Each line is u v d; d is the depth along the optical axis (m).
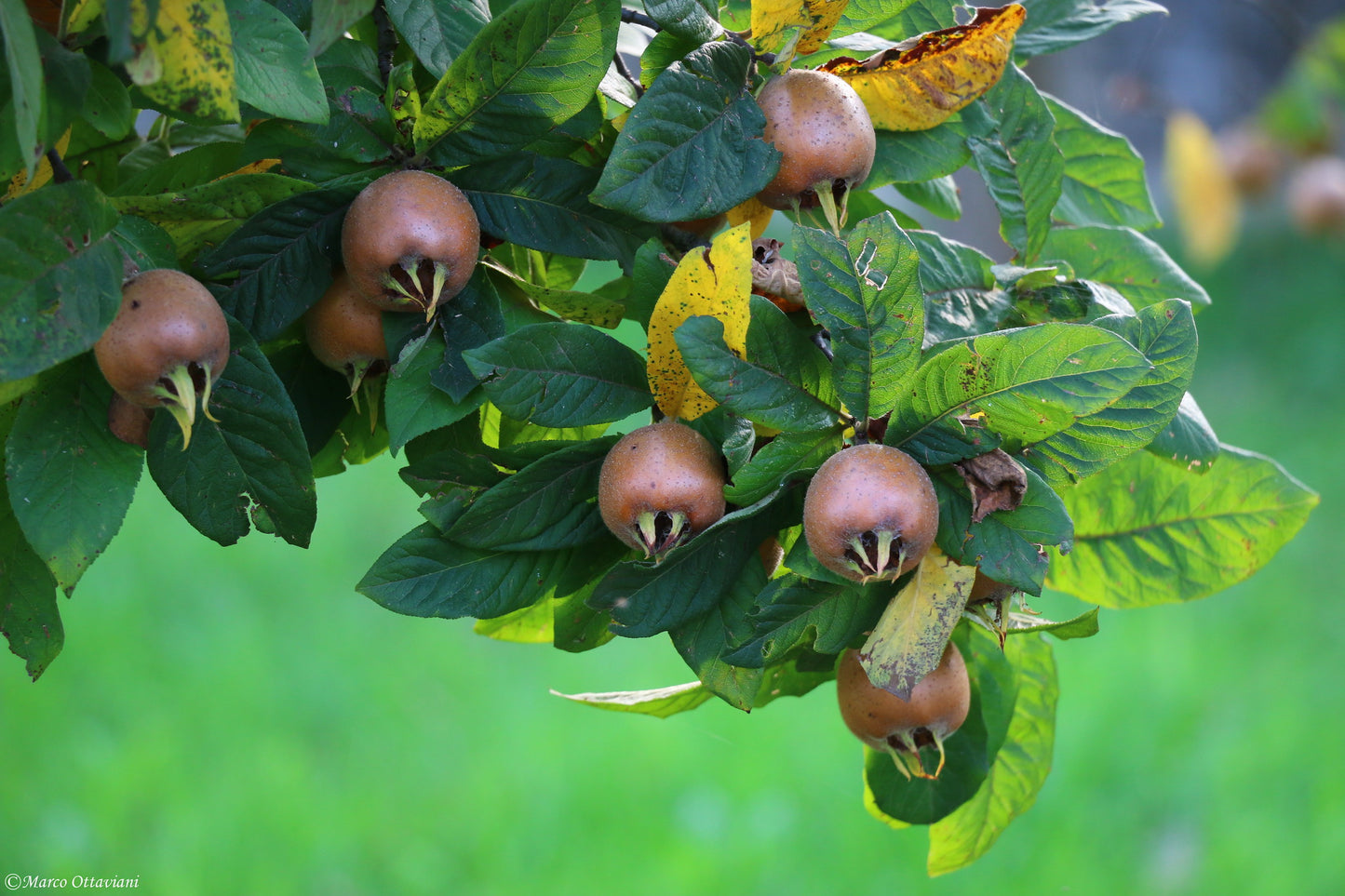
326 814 3.14
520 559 1.30
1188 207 2.68
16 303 1.21
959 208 1.40
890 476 1.24
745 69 1.28
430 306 1.26
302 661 3.82
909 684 1.25
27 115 1.20
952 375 1.24
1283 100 3.18
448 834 3.11
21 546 1.29
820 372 1.26
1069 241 1.40
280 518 1.27
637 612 1.28
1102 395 1.24
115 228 1.25
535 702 3.67
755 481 1.26
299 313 1.27
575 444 1.28
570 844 3.09
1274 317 6.62
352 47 1.28
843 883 2.99
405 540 1.28
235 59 1.23
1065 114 1.44
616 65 1.31
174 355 1.22
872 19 1.31
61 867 2.89
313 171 1.27
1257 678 3.82
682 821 3.17
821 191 1.29
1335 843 3.08
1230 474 1.38
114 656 3.73
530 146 1.29
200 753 3.35
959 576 1.26
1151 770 3.41
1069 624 1.29
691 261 1.25
